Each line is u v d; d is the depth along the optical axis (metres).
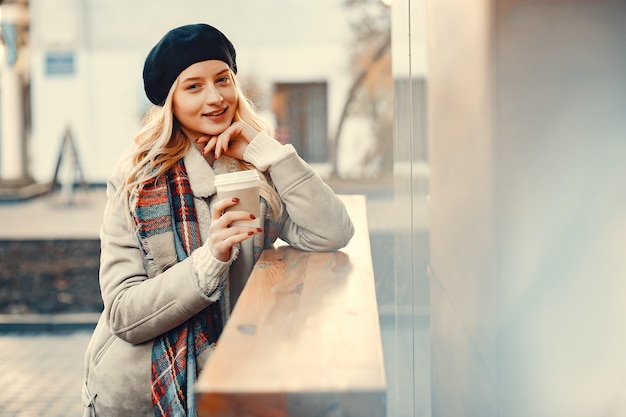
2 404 5.73
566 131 0.84
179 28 2.07
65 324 7.93
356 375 0.99
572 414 0.86
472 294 0.96
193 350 1.92
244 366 1.03
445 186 1.13
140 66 19.22
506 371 0.86
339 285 1.54
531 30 0.84
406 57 1.55
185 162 2.08
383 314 1.92
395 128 1.80
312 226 2.05
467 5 0.94
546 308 0.85
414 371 1.48
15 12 16.72
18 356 7.01
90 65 19.17
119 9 19.12
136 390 1.91
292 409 0.96
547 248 0.85
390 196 2.11
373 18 12.99
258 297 1.44
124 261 1.98
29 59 18.20
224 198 1.81
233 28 19.25
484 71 0.86
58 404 5.73
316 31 19.14
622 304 0.85
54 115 19.17
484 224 0.88
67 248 10.78
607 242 0.85
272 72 19.30
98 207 14.53
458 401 1.06
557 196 0.84
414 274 1.46
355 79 15.01
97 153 19.27
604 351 0.86
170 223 1.99
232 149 2.14
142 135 2.10
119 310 1.88
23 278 9.44
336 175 13.91
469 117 0.94
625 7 0.83
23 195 15.40
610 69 0.84
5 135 17.02
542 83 0.84
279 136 19.23
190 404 1.85
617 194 0.85
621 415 0.85
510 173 0.85
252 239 2.05
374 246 2.21
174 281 1.82
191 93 2.06
